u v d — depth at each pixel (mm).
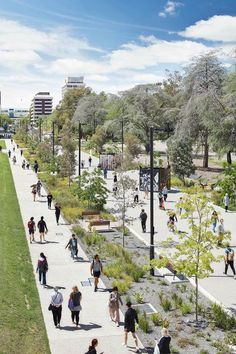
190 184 50781
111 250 24734
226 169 40156
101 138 88938
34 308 17188
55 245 26500
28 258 23750
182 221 33531
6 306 16984
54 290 15625
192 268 16422
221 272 21906
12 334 14805
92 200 36719
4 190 47500
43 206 39375
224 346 14328
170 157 51250
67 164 50688
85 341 14633
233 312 17016
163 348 12586
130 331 14289
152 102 87375
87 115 113250
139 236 29016
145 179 47562
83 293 18891
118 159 51969
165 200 42062
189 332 15422
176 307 17516
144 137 83625
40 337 14805
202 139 63625
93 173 37812
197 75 62594
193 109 57906
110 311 16078
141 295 18422
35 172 62625
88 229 30078
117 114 93125
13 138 152250
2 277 20125
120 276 20922
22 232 29609
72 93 149625
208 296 18719
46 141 76125
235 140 54094
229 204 38781
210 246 17578
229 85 57031
